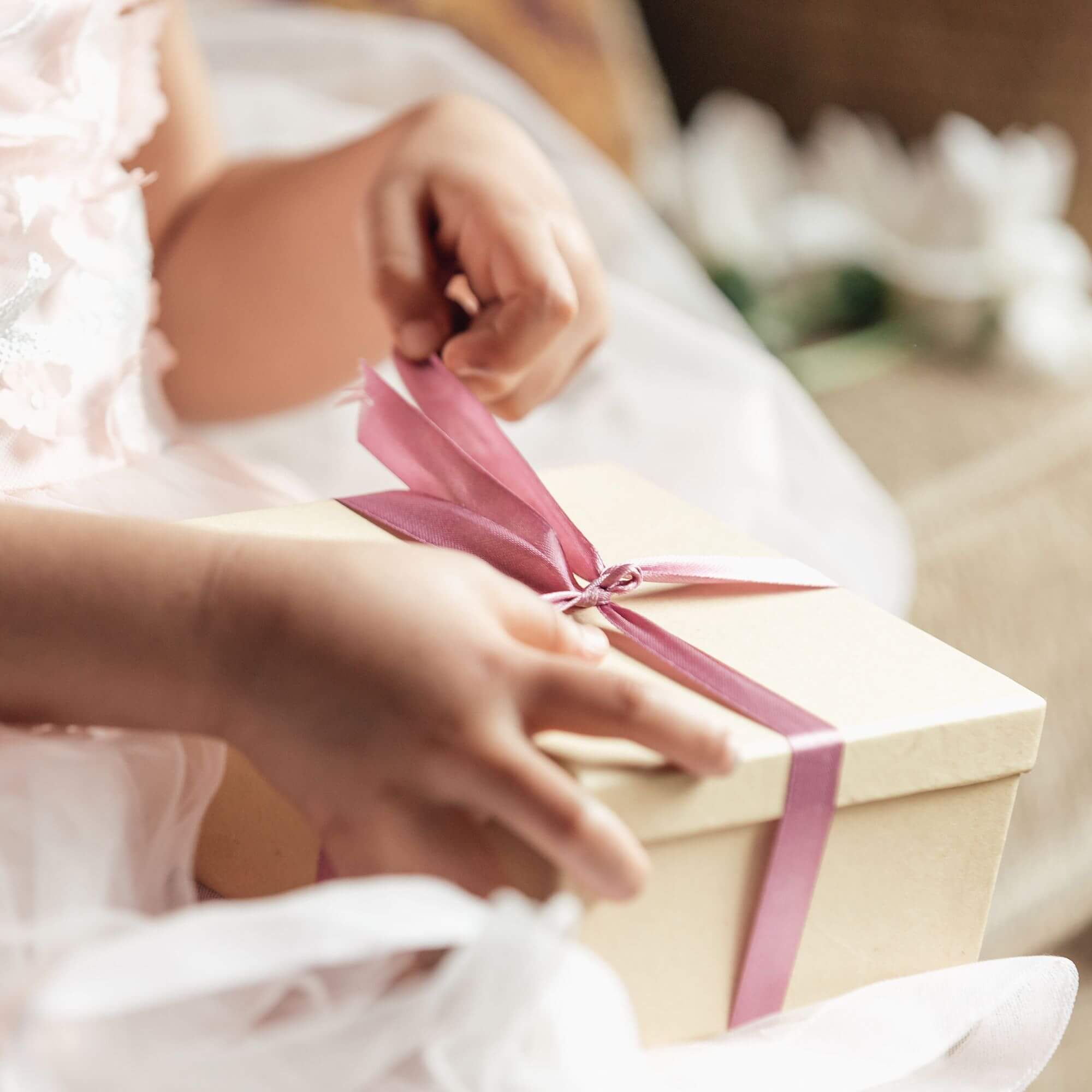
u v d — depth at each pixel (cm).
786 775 63
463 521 72
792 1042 65
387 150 89
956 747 65
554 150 156
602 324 83
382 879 61
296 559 63
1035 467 164
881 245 200
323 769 62
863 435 168
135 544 64
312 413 125
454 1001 58
